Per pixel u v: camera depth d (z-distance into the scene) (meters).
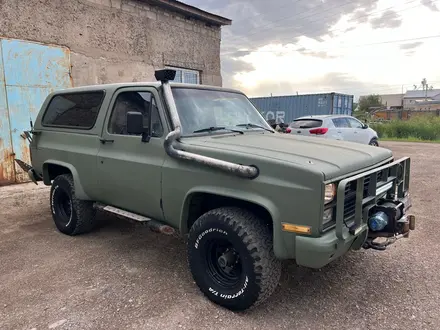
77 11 9.06
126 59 10.33
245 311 3.08
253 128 4.17
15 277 3.74
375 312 3.07
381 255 4.21
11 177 8.16
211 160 3.00
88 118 4.43
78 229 4.80
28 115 8.34
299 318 3.00
